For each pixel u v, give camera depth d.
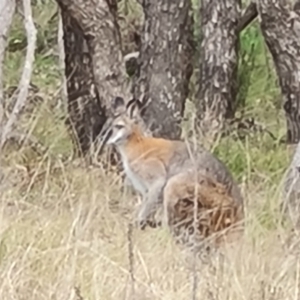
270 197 8.93
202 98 11.88
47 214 8.30
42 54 13.95
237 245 7.61
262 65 13.33
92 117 10.95
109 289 6.80
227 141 11.08
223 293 6.68
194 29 12.59
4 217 8.12
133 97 10.64
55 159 10.53
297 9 9.78
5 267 7.16
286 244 7.44
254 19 12.87
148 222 8.38
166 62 11.08
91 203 8.20
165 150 8.58
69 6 9.91
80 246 7.23
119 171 9.81
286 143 10.86
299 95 10.21
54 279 7.02
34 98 12.30
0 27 8.51
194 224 7.28
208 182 8.11
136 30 12.85
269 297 6.63
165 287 6.82
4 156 10.02
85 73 10.95
